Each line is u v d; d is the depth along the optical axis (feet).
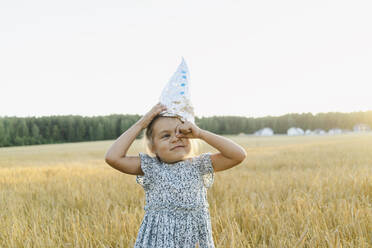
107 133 257.96
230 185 24.17
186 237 7.55
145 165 7.93
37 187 27.63
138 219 14.23
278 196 18.78
